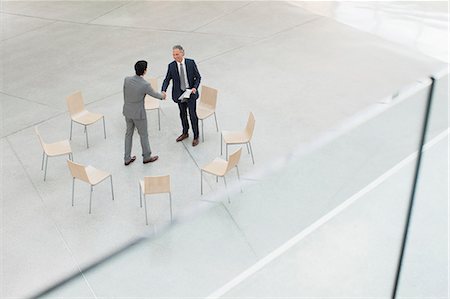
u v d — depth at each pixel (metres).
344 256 4.52
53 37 12.67
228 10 13.80
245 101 9.54
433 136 6.49
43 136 8.73
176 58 7.65
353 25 12.53
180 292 4.36
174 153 8.13
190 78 7.82
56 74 10.87
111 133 8.73
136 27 13.02
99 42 12.29
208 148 8.23
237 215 4.70
